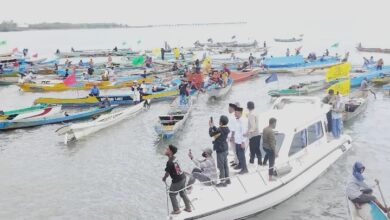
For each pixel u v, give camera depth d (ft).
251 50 306.76
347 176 63.16
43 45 515.91
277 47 347.97
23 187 65.57
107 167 73.41
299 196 57.21
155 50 235.20
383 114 102.58
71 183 66.59
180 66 190.80
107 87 159.02
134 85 134.00
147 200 59.36
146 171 70.69
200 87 136.67
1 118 101.96
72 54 299.99
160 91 133.28
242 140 52.34
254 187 51.01
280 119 61.93
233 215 48.03
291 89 127.44
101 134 95.55
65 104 127.44
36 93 158.81
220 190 50.19
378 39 405.80
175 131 89.30
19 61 238.68
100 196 61.31
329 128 71.56
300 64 182.19
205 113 112.47
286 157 56.75
